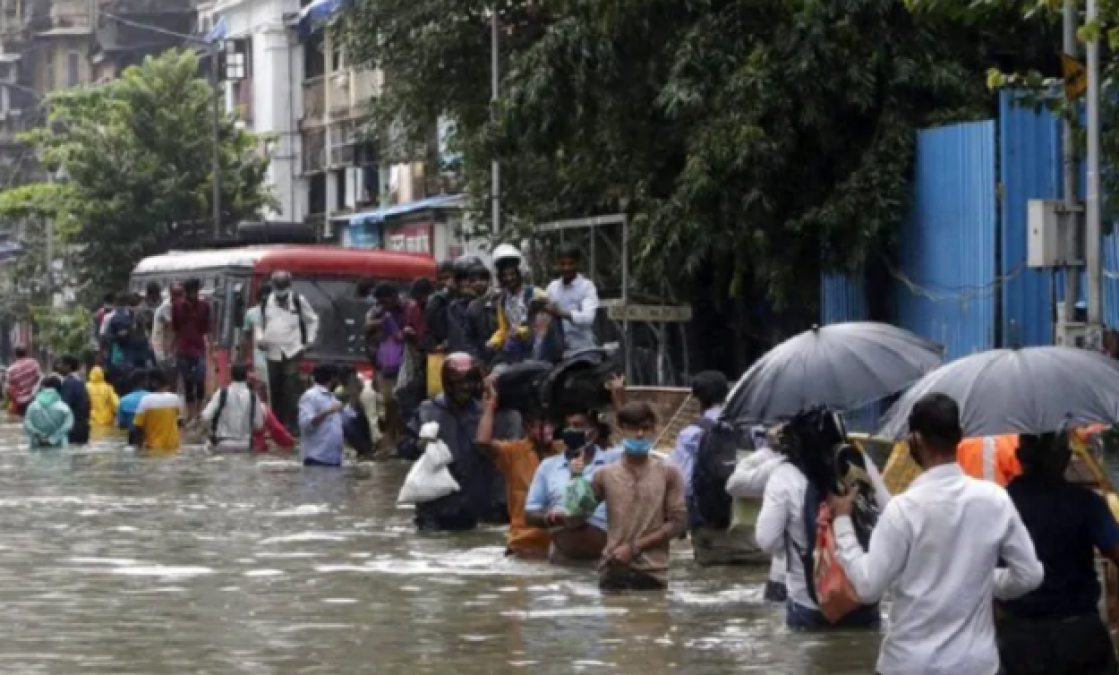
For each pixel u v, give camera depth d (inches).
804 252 1337.4
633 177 1419.8
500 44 1720.0
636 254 1365.7
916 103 1283.2
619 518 732.7
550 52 1384.1
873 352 630.5
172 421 1537.9
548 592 737.6
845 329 639.1
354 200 3004.4
